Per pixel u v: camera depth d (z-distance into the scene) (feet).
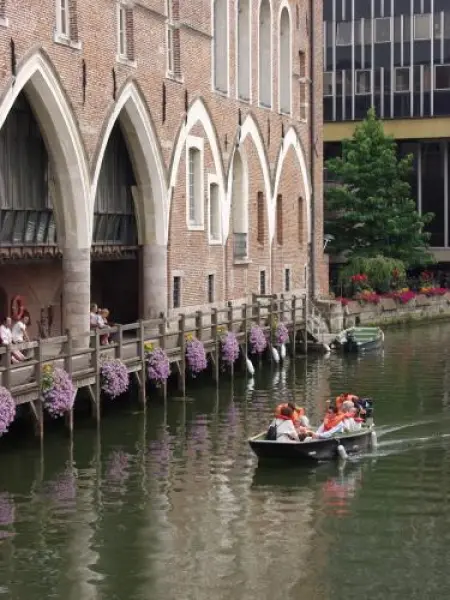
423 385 147.74
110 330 117.19
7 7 113.29
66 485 93.25
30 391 103.30
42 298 140.56
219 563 75.41
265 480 96.02
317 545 79.20
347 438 104.22
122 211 146.00
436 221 298.35
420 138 290.35
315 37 209.97
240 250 178.81
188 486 93.71
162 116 147.84
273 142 190.60
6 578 72.43
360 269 245.65
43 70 120.16
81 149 127.95
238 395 137.39
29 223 127.03
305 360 174.40
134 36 139.74
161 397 131.03
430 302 249.75
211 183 165.68
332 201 254.27
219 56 169.99
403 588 71.46
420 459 103.86
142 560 75.77
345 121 292.20
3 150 122.62
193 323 159.63
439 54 286.05
